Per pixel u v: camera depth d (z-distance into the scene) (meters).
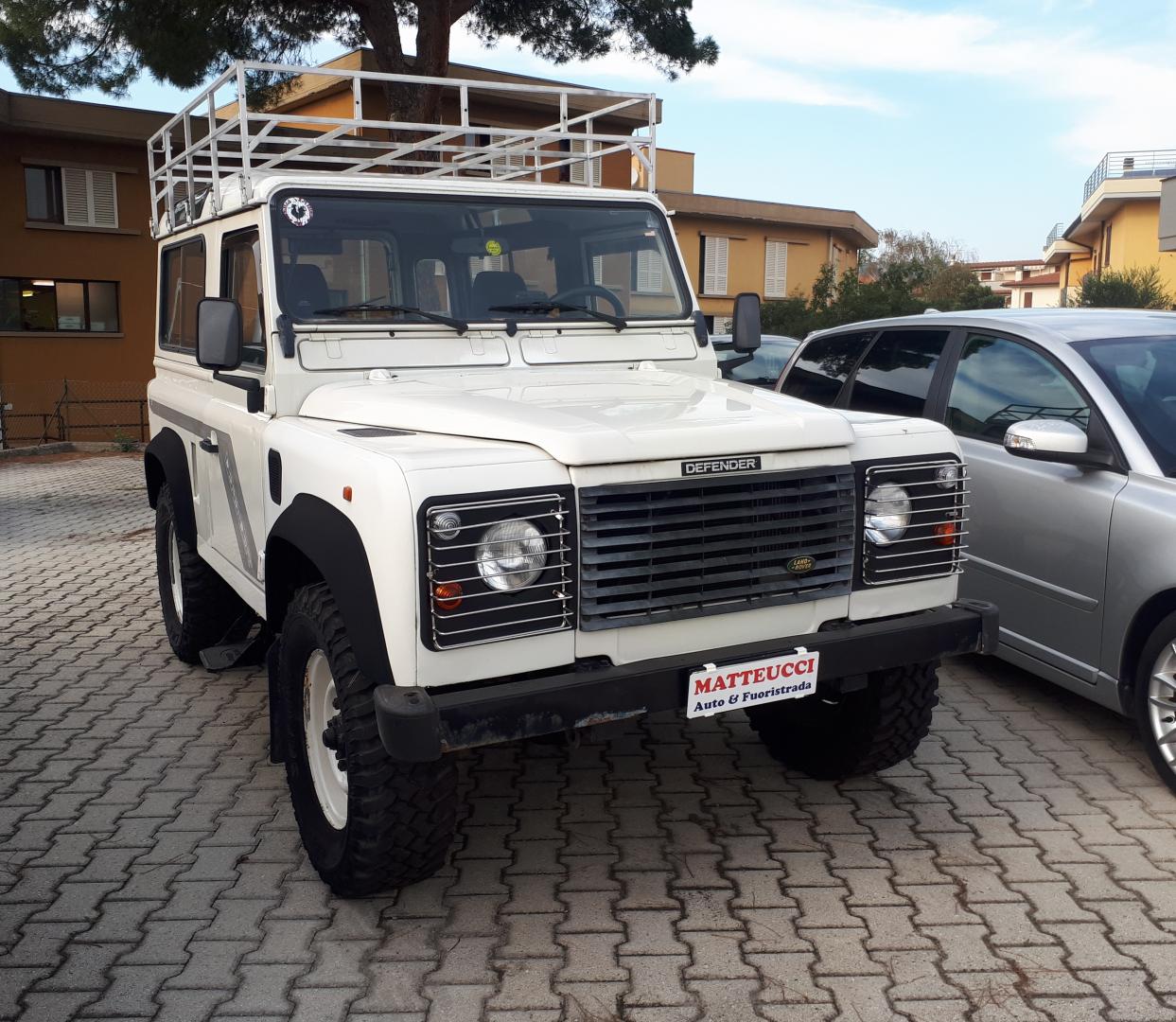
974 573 5.14
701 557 3.24
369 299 4.28
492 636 2.98
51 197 22.31
